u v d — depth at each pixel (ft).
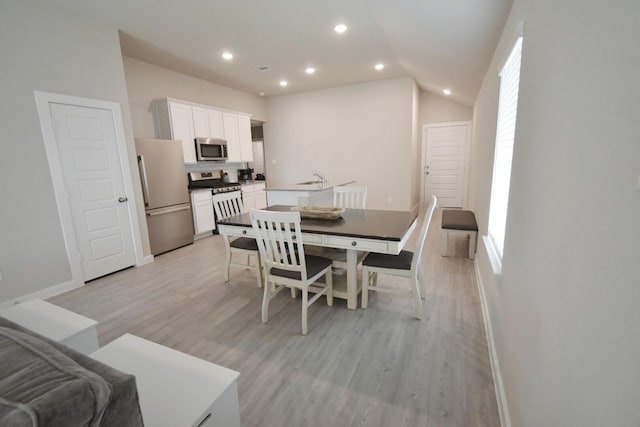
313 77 17.62
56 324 4.57
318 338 6.81
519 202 4.46
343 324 7.33
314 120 21.22
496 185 8.04
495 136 8.00
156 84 15.15
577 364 2.21
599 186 2.00
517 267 4.40
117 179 11.16
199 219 15.64
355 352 6.28
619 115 1.76
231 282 10.11
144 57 13.94
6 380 1.85
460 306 8.05
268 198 15.25
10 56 8.38
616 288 1.71
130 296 9.24
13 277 8.70
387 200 20.03
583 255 2.21
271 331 7.14
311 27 10.93
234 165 20.71
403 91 18.39
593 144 2.12
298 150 22.17
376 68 16.21
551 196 3.01
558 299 2.68
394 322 7.36
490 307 6.88
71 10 9.53
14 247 8.68
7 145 8.44
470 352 6.18
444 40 9.45
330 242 7.31
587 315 2.09
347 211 9.89
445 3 6.99
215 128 17.35
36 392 1.75
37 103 8.93
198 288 9.69
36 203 9.07
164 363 3.67
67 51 9.56
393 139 19.17
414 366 5.81
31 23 8.73
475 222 11.96
